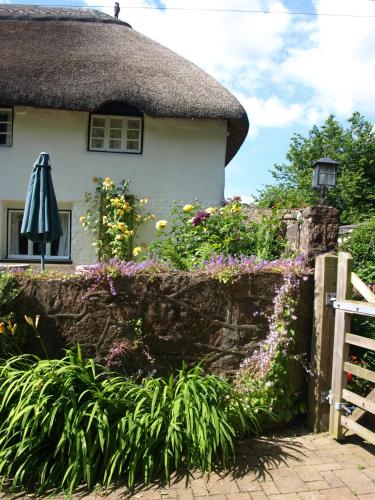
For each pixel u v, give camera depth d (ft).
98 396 9.59
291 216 14.21
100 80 27.55
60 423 9.34
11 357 10.68
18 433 9.30
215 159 29.53
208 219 16.90
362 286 10.87
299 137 73.72
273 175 73.92
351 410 10.61
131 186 29.22
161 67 30.32
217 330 11.67
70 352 10.18
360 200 61.41
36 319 10.94
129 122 30.07
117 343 11.36
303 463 9.67
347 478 9.05
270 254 14.82
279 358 11.09
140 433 9.16
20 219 29.78
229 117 27.89
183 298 11.61
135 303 11.50
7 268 12.53
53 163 28.81
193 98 27.86
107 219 28.14
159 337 11.55
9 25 33.63
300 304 11.61
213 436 9.32
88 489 8.73
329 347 11.23
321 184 26.32
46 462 9.04
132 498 8.48
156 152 29.35
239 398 10.71
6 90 26.32
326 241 11.80
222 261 12.43
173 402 9.65
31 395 9.08
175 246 16.51
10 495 8.69
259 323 11.73
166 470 8.94
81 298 11.48
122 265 12.08
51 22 34.73
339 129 71.31
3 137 29.63
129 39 33.83
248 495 8.51
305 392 11.77
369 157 68.44
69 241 29.48
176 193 29.45
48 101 26.58
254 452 10.14
